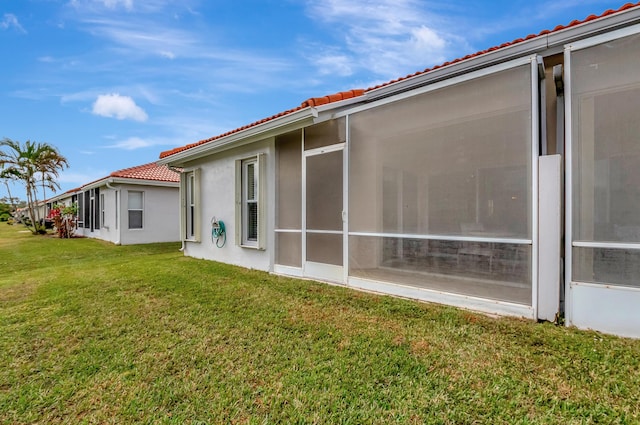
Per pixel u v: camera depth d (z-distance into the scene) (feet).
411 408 7.46
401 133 15.53
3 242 47.21
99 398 8.34
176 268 23.61
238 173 24.08
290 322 12.66
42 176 63.26
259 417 7.45
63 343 11.41
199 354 10.39
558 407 7.29
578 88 11.09
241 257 24.36
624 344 9.82
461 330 11.25
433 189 14.47
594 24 11.59
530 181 11.89
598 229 10.76
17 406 8.09
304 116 17.24
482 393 7.86
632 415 6.96
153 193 45.62
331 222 18.62
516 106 12.23
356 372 9.00
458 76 13.80
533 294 11.80
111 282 19.60
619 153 10.53
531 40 12.85
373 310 13.65
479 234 13.12
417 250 14.96
